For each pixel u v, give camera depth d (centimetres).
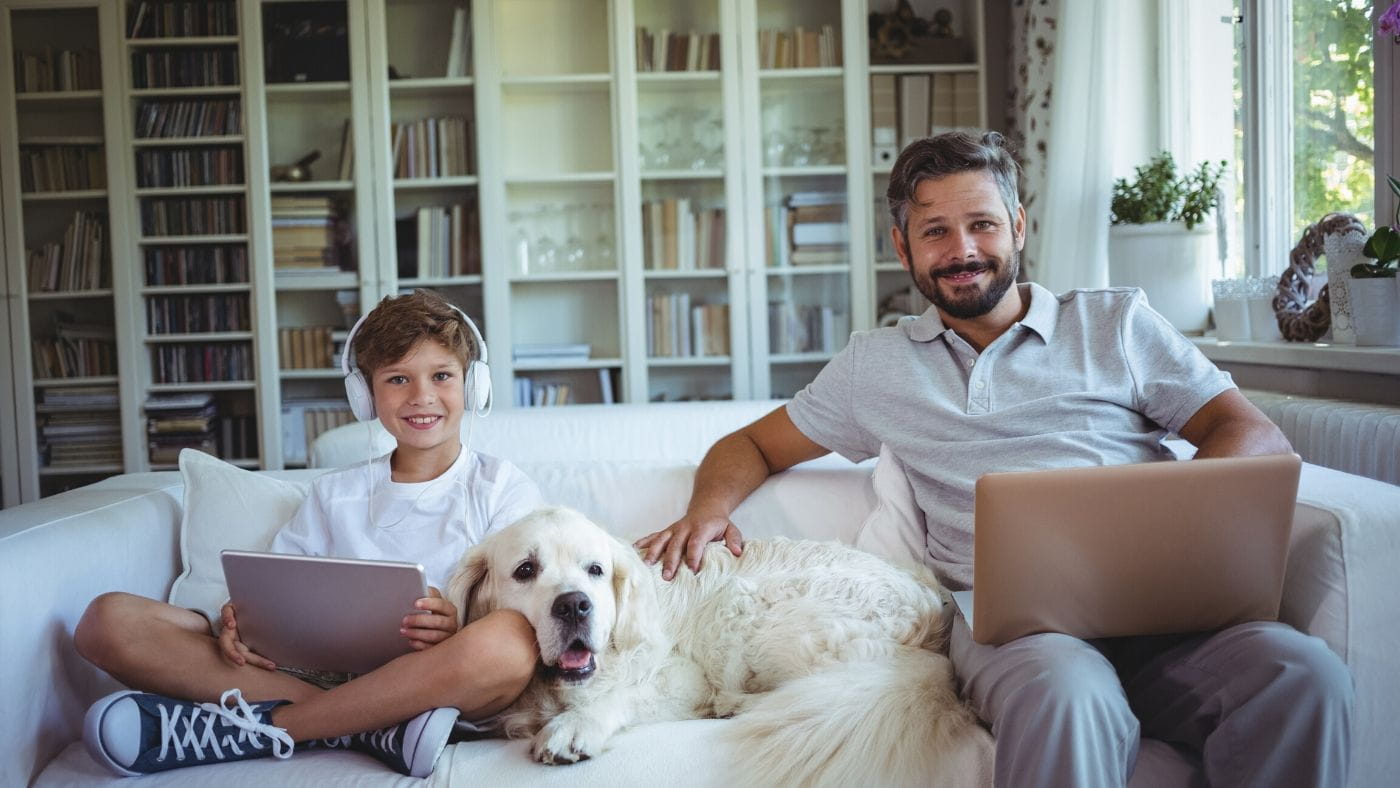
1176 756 122
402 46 383
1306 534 129
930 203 160
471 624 129
